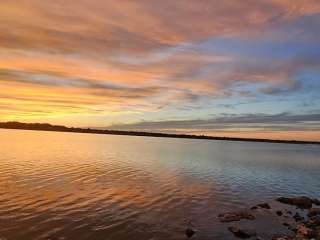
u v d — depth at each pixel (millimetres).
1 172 48594
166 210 31938
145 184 44906
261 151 181875
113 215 29219
